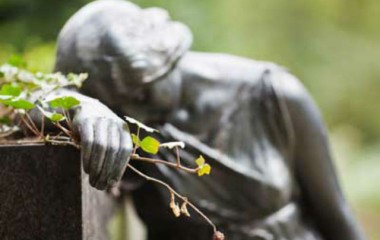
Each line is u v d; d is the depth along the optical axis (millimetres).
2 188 1727
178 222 2131
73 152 1721
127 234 2289
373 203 6621
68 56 2000
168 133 2070
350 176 6836
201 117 2100
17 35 4180
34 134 1867
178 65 2096
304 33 6680
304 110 2154
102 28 1998
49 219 1723
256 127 2139
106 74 1979
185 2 4395
